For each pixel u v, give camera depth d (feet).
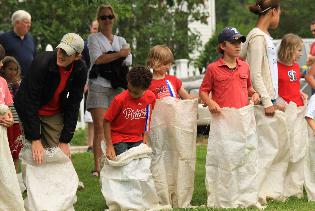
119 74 39.22
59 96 30.53
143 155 30.76
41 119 30.94
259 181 32.30
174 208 31.78
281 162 33.76
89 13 83.30
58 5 82.89
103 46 39.65
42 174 29.78
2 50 30.32
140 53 92.53
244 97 32.22
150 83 30.91
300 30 142.61
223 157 31.32
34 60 29.84
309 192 33.68
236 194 31.32
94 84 39.32
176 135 31.94
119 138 31.24
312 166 33.86
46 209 29.04
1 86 31.55
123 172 30.45
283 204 32.40
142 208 30.40
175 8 97.71
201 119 55.16
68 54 28.99
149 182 30.55
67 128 30.71
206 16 101.65
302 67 55.36
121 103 30.91
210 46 107.55
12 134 34.19
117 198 30.19
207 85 32.22
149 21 94.43
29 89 29.55
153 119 32.19
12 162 28.66
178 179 32.14
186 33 98.22
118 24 91.97
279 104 34.45
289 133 33.99
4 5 85.20
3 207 28.45
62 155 30.01
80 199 34.96
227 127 31.35
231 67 32.09
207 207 31.53
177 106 31.99
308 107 33.32
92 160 48.55
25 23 45.42
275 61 33.94
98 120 39.63
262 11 34.27
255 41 33.35
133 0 90.27
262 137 33.27
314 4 141.69
